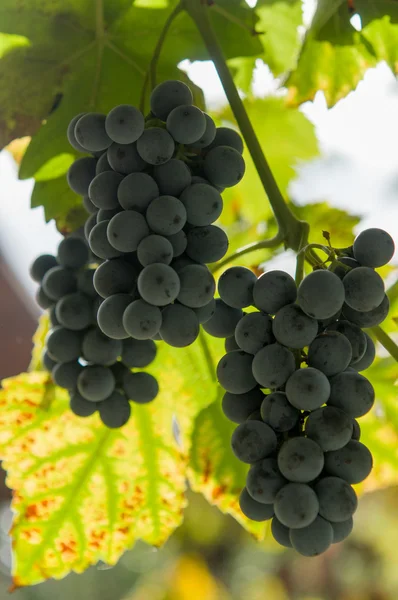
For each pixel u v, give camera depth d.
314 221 0.68
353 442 0.45
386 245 0.47
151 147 0.46
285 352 0.45
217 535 1.35
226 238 0.47
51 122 0.59
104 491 0.61
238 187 0.70
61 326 0.53
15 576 0.59
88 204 0.51
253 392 0.47
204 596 1.33
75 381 0.53
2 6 0.59
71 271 0.54
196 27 0.59
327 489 0.44
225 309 0.48
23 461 0.60
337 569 1.42
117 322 0.46
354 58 0.63
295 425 0.45
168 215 0.45
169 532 0.61
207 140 0.47
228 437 0.61
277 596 1.41
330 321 0.47
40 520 0.60
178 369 0.62
